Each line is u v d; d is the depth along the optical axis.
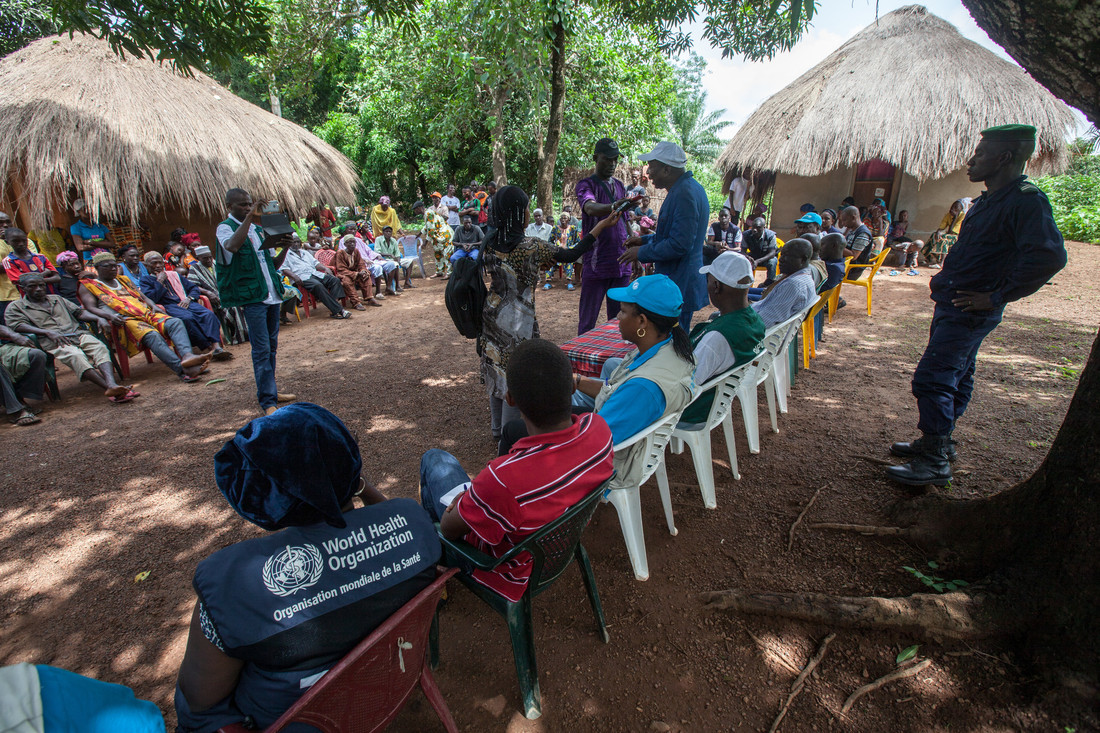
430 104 15.84
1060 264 2.45
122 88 9.27
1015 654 2.05
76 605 2.61
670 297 2.37
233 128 10.27
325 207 13.13
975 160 2.72
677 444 3.34
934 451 3.04
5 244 6.37
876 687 2.02
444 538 1.90
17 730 0.91
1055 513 2.07
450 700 2.07
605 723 1.97
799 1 2.44
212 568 1.22
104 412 4.98
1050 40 1.70
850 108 11.36
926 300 8.35
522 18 8.17
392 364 6.05
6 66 9.42
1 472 3.91
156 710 1.15
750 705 2.01
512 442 2.78
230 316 7.21
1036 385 4.75
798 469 3.52
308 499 1.27
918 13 12.34
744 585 2.56
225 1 4.32
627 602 2.51
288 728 1.31
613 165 4.55
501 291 3.15
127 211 9.16
